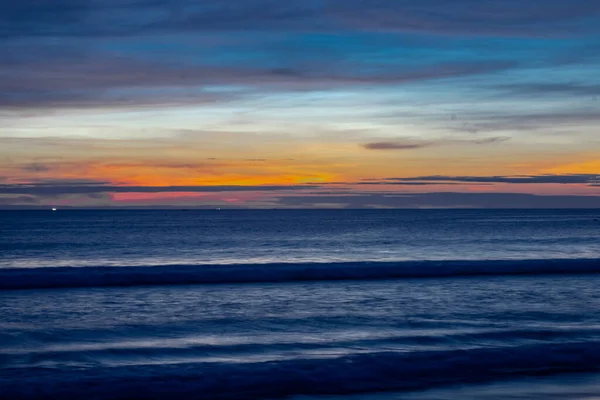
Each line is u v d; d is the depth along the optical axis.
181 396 9.06
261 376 9.73
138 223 120.12
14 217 191.12
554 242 52.59
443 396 9.23
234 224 112.38
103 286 20.25
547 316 14.84
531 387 9.63
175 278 21.17
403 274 22.92
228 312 15.45
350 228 89.38
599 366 10.66
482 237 61.62
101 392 9.02
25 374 9.62
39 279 20.22
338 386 9.58
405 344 11.95
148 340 12.35
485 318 14.61
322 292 18.84
